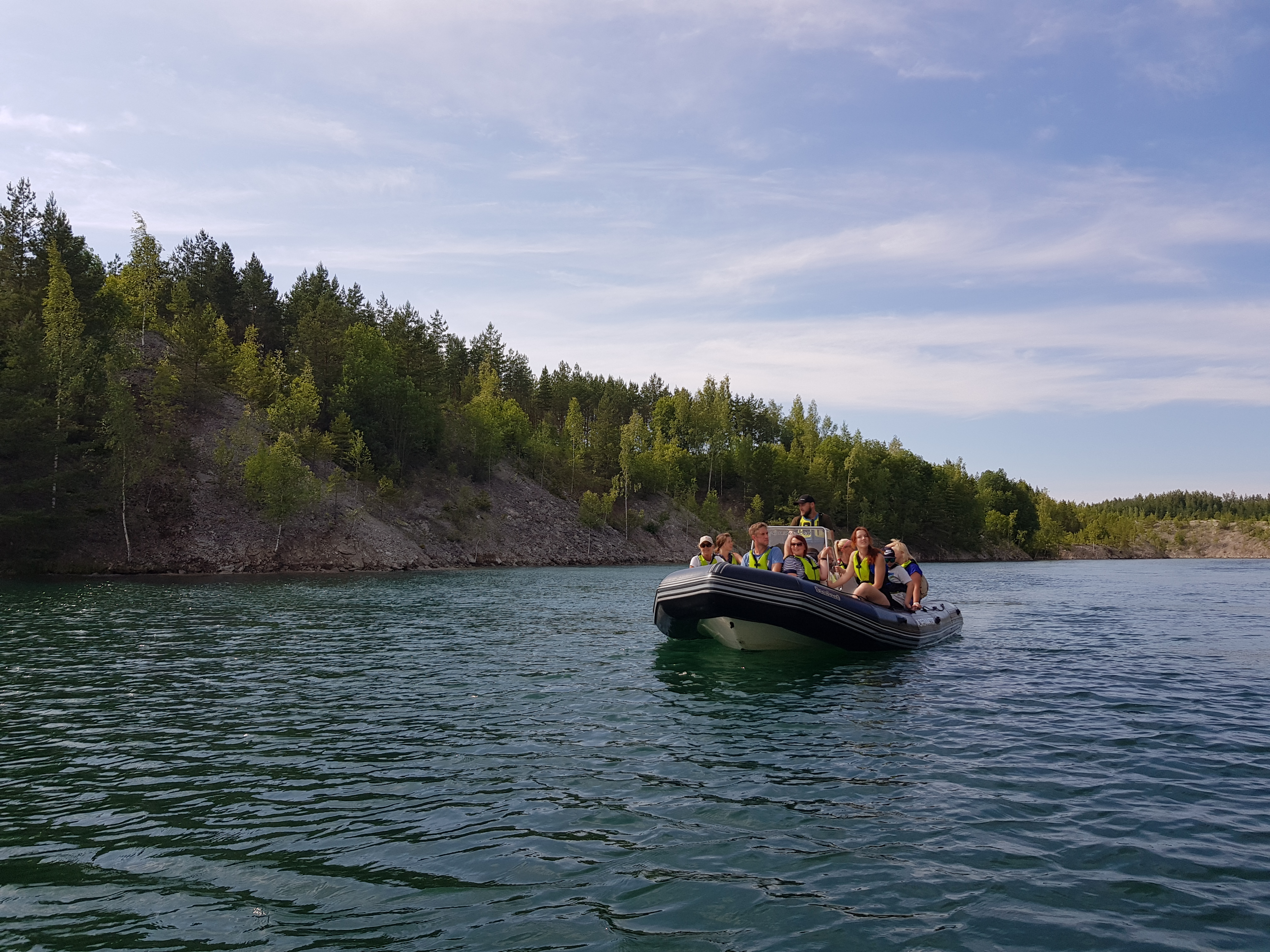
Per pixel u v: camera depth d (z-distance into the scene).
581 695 10.66
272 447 55.44
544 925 4.18
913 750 7.85
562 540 78.88
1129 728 8.87
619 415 135.75
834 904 4.46
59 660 13.79
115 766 7.26
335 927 4.16
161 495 52.81
